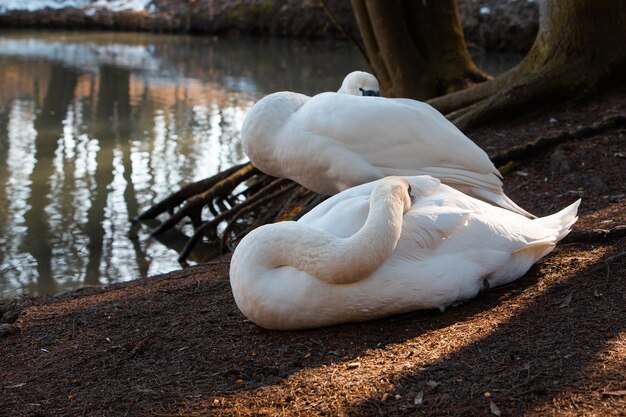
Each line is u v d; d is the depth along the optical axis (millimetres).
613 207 6980
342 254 4590
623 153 8406
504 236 5145
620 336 4387
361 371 4332
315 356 4582
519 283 5320
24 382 4719
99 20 27062
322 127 6188
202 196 10219
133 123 14586
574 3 9977
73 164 12156
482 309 4961
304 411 4020
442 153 6273
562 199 7539
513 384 4027
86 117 15062
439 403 3949
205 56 22281
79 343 5230
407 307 4859
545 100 9953
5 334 5512
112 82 18328
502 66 19797
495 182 6414
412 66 12578
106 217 10242
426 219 4922
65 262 8906
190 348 4918
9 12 26969
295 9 25922
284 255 4750
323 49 23750
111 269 8773
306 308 4746
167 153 12719
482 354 4367
